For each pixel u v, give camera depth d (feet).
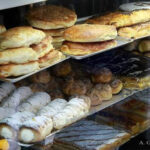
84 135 6.80
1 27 5.40
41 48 5.34
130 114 7.52
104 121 7.32
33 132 5.04
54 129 5.45
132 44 7.56
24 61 5.02
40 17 5.90
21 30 5.16
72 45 5.78
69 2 6.83
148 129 7.55
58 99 5.93
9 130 5.13
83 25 6.01
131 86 6.93
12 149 5.05
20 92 5.87
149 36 7.31
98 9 7.23
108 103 6.42
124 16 6.61
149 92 7.62
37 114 5.52
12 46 4.98
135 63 7.29
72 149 6.40
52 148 6.02
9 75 4.98
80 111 5.74
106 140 6.76
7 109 5.49
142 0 7.74
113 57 7.43
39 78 6.39
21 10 6.18
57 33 6.00
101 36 5.75
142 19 6.79
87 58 7.20
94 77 6.72
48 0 6.55
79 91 6.31
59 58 5.62
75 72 6.87
